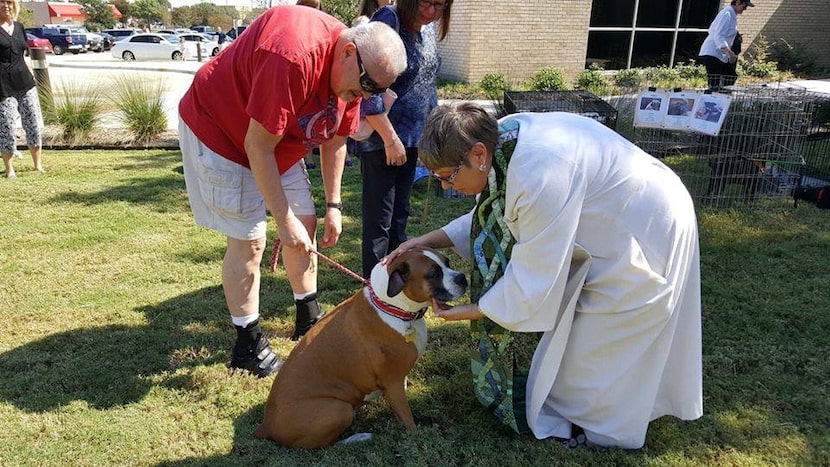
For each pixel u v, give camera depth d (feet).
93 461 8.86
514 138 7.94
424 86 12.70
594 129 8.16
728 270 15.02
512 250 8.14
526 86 46.34
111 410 10.01
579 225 7.99
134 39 105.09
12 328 12.66
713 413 9.70
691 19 54.29
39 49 30.71
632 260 7.81
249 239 10.48
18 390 10.51
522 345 11.76
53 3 228.84
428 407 10.06
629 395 8.54
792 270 15.05
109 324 12.88
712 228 17.83
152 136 30.48
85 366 11.30
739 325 12.46
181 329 12.73
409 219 18.89
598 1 50.88
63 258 16.19
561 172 7.52
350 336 9.18
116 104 31.50
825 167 21.70
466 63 47.98
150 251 16.70
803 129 19.60
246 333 11.07
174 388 10.64
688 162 21.57
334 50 9.02
